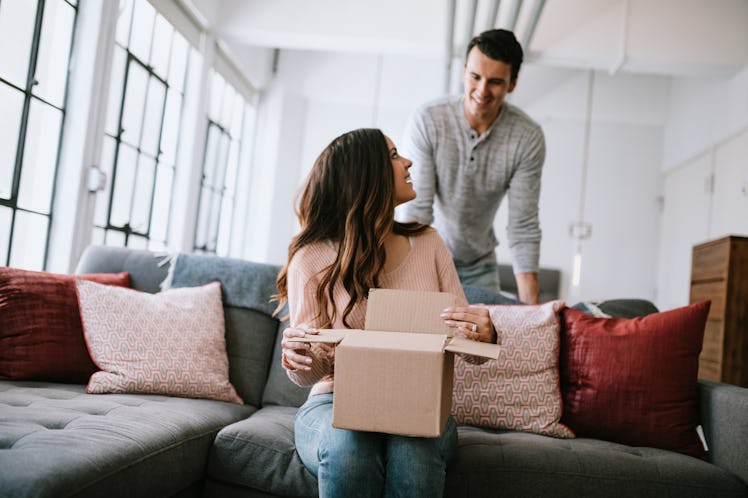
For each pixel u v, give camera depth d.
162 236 3.84
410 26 4.05
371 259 1.44
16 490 0.99
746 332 2.89
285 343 1.27
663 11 3.98
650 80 5.27
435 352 1.04
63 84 2.72
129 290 1.94
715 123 4.62
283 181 5.13
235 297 2.12
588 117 5.24
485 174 2.39
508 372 1.79
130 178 3.39
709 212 4.68
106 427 1.31
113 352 1.79
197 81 3.99
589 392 1.73
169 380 1.80
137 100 3.39
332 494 1.13
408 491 1.12
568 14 4.00
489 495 1.42
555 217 5.19
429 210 2.38
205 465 1.49
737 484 1.44
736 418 1.50
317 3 4.06
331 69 5.13
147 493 1.26
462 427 1.76
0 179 2.43
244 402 1.97
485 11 4.10
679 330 1.73
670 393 1.68
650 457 1.54
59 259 2.69
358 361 1.07
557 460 1.46
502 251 5.01
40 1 2.54
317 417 1.30
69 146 2.73
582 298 5.11
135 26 3.26
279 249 5.12
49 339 1.81
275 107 5.18
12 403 1.47
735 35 3.97
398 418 1.05
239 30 4.05
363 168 1.49
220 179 4.87
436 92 5.01
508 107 2.36
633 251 5.14
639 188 5.20
